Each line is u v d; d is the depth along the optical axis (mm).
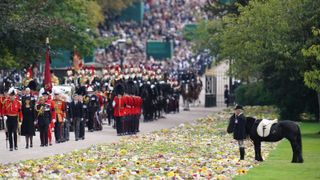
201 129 128750
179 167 80312
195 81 193375
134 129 123562
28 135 101938
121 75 138250
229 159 87438
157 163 83125
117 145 103438
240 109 86875
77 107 112312
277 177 74625
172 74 198500
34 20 136375
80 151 95812
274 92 141875
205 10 176125
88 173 75938
